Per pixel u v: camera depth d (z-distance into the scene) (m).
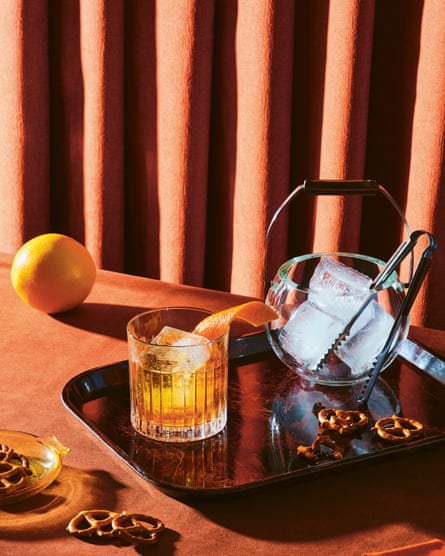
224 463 0.74
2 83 1.63
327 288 0.86
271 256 1.53
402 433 0.78
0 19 1.59
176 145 1.54
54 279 1.02
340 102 1.40
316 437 0.78
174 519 0.66
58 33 1.60
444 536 0.65
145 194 1.65
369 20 1.35
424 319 1.48
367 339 0.83
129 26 1.55
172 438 0.77
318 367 0.85
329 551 0.63
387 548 0.63
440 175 1.38
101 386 0.88
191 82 1.49
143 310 1.08
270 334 0.87
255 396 0.86
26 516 0.66
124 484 0.71
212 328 0.79
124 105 1.60
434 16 1.31
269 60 1.42
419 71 1.35
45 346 0.97
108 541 0.64
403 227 1.48
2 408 0.83
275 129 1.46
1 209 1.73
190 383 0.76
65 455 0.75
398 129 1.43
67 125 1.66
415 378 0.91
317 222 1.51
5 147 1.67
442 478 0.72
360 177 1.44
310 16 1.41
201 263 1.62
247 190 1.51
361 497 0.69
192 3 1.45
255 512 0.67
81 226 1.72
